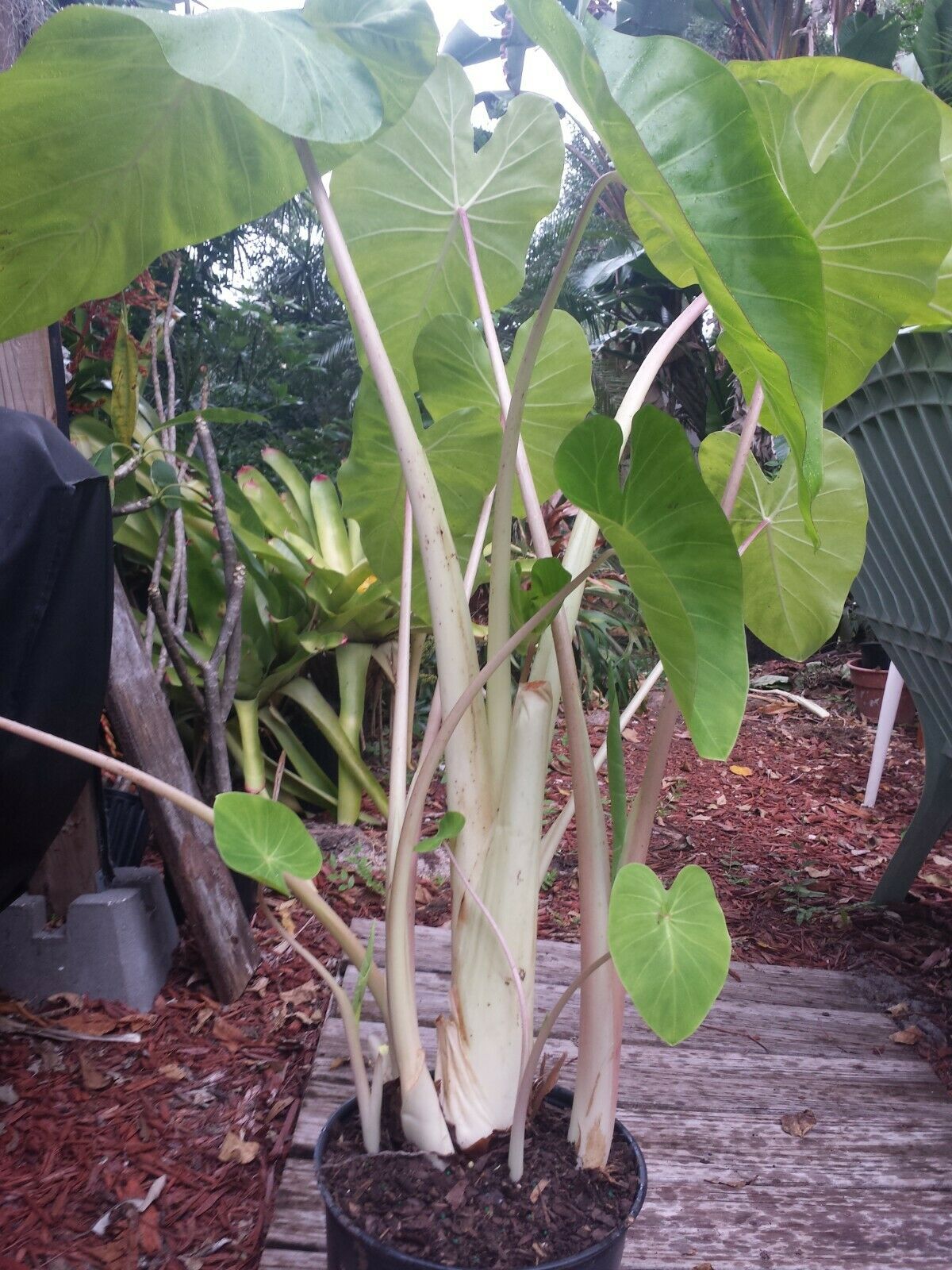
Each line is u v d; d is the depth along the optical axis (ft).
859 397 6.59
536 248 20.61
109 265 3.91
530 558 11.56
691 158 2.25
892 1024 6.25
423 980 6.26
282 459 11.43
